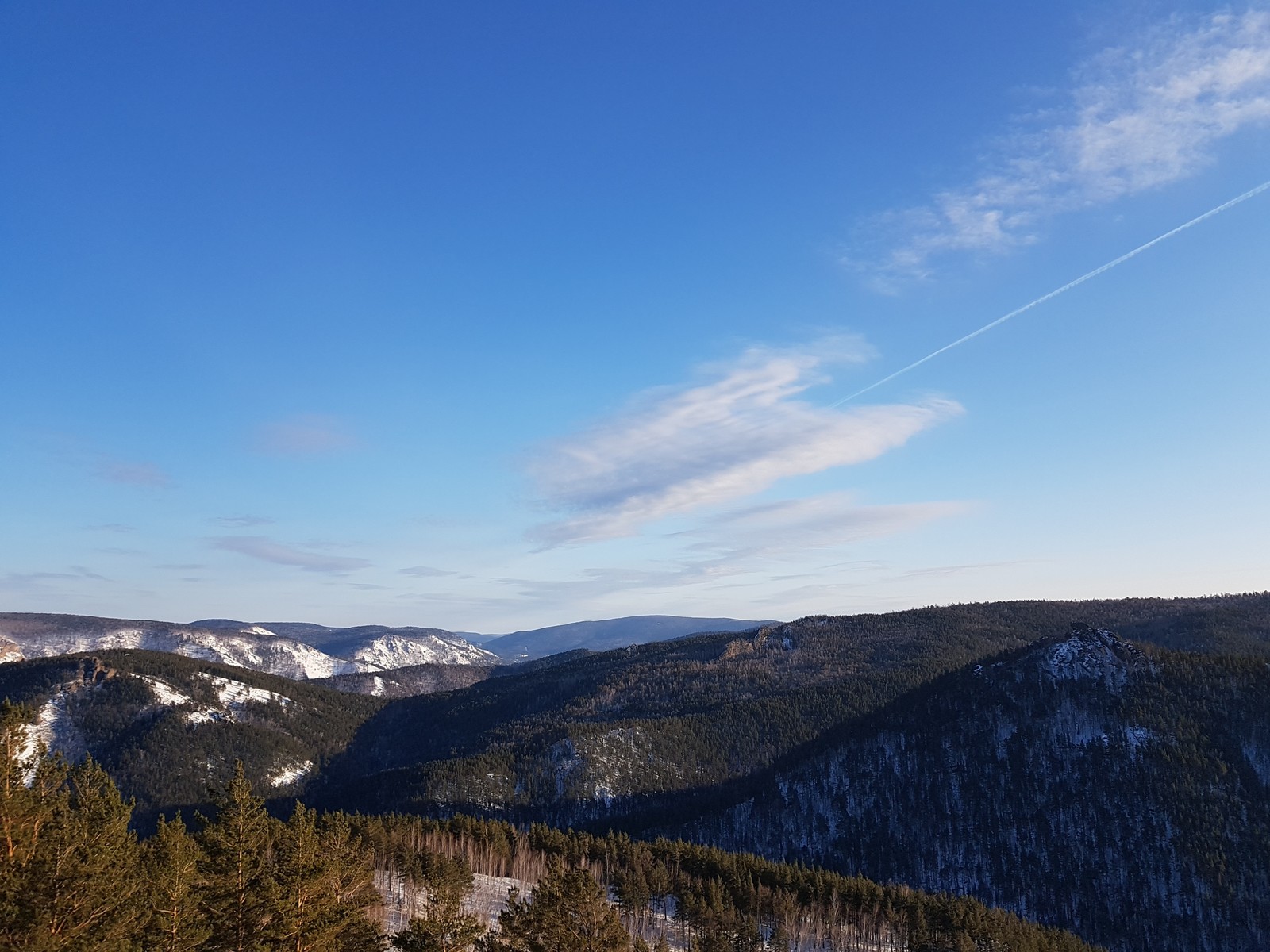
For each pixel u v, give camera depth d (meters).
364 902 62.12
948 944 126.12
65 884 37.91
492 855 158.75
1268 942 148.38
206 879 50.06
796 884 147.25
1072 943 134.38
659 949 80.19
